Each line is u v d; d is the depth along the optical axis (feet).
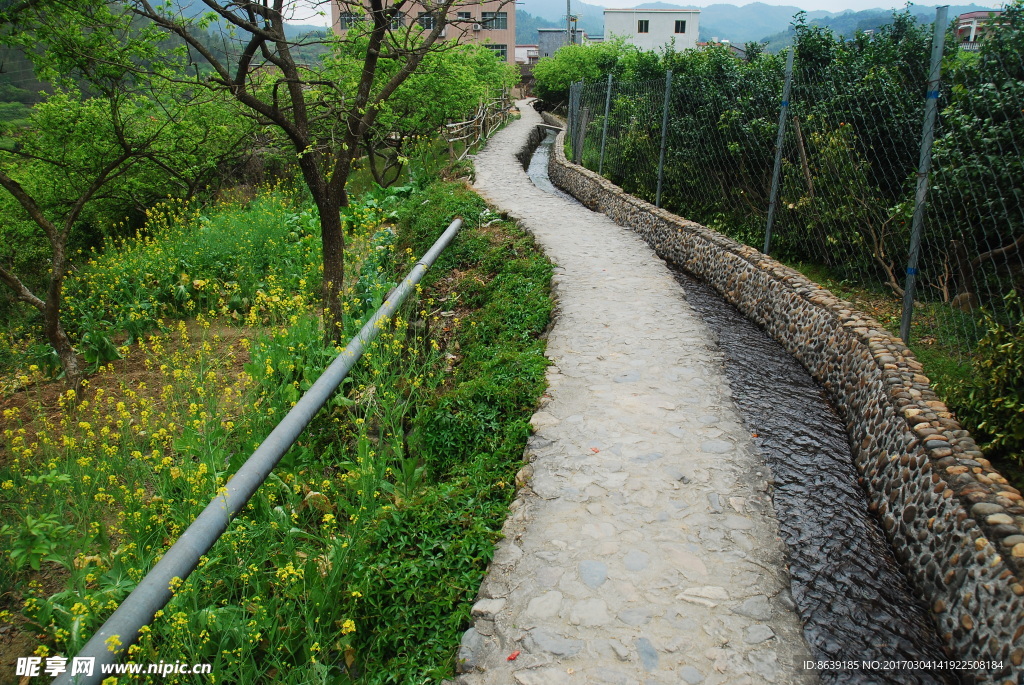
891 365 15.92
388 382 19.34
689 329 21.76
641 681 9.48
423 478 16.26
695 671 9.64
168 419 18.21
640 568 11.63
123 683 9.46
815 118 25.09
